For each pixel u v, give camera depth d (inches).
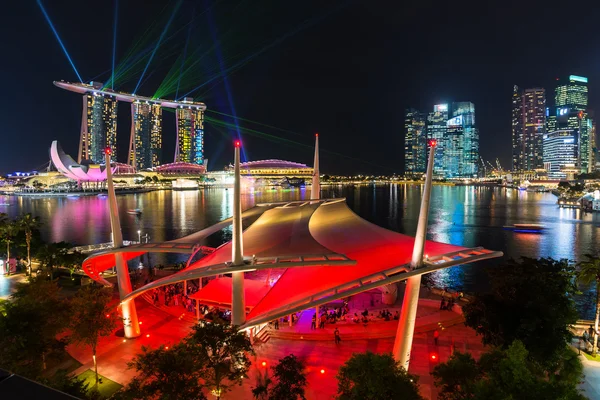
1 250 2218.3
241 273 1056.2
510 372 639.8
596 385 967.0
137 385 684.1
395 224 5428.2
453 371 719.1
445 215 6127.0
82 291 1029.2
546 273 1122.0
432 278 2591.0
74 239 3978.8
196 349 726.5
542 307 969.5
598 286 1170.0
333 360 1081.4
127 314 1234.0
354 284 988.6
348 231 1466.5
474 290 2326.5
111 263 1491.1
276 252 1101.7
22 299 1072.2
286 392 725.3
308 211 1652.3
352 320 1358.3
